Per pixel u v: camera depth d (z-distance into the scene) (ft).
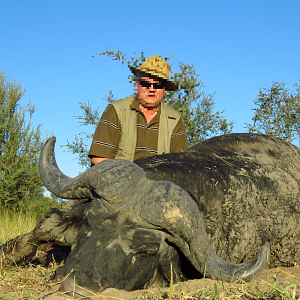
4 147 47.47
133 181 9.00
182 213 8.63
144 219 8.72
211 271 9.09
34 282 9.96
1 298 8.43
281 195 12.43
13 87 49.67
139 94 13.84
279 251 12.81
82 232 9.37
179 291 8.77
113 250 8.77
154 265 9.46
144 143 13.98
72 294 8.04
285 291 7.91
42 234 10.73
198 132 33.91
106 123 13.87
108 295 8.17
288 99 29.37
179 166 11.18
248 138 13.80
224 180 11.38
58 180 10.66
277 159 13.26
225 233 11.19
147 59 13.73
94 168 9.16
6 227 26.50
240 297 8.17
